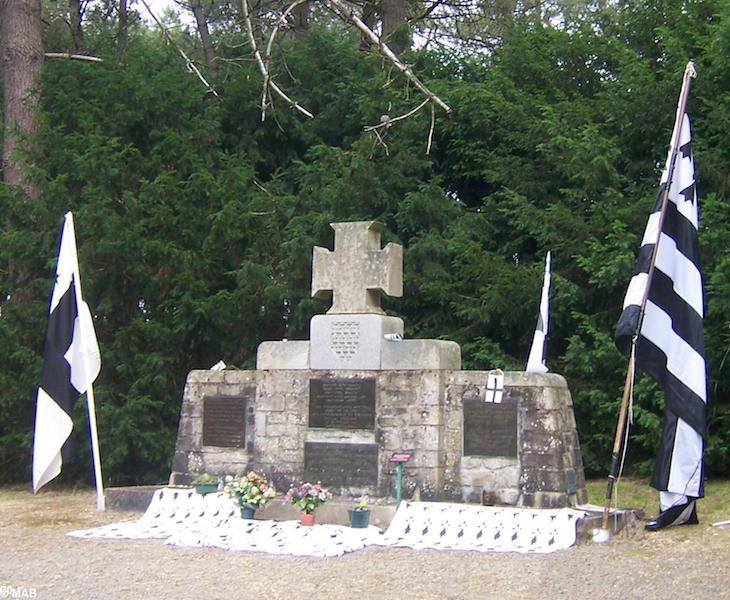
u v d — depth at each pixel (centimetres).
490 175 1747
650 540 1054
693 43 1700
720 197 1541
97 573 889
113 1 2381
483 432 1166
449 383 1197
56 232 1620
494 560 953
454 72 1978
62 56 1830
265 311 1689
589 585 838
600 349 1484
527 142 1733
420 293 1689
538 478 1130
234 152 1922
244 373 1309
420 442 1191
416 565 928
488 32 2334
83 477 1642
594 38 1848
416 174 1811
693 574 873
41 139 1673
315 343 1268
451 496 1170
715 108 1527
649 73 1652
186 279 1611
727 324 1400
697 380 1099
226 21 2439
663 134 1652
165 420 1639
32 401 1595
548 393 1141
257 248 1697
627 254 1468
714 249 1443
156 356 1574
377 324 1238
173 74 1825
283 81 1950
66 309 1304
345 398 1239
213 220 1652
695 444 1095
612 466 1080
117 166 1656
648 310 1109
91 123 1698
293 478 1252
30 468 1686
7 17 1811
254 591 816
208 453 1312
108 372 1593
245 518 1148
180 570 904
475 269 1639
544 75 1858
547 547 1019
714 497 1341
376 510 1133
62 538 1087
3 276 1684
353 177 1700
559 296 1551
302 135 1933
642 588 823
